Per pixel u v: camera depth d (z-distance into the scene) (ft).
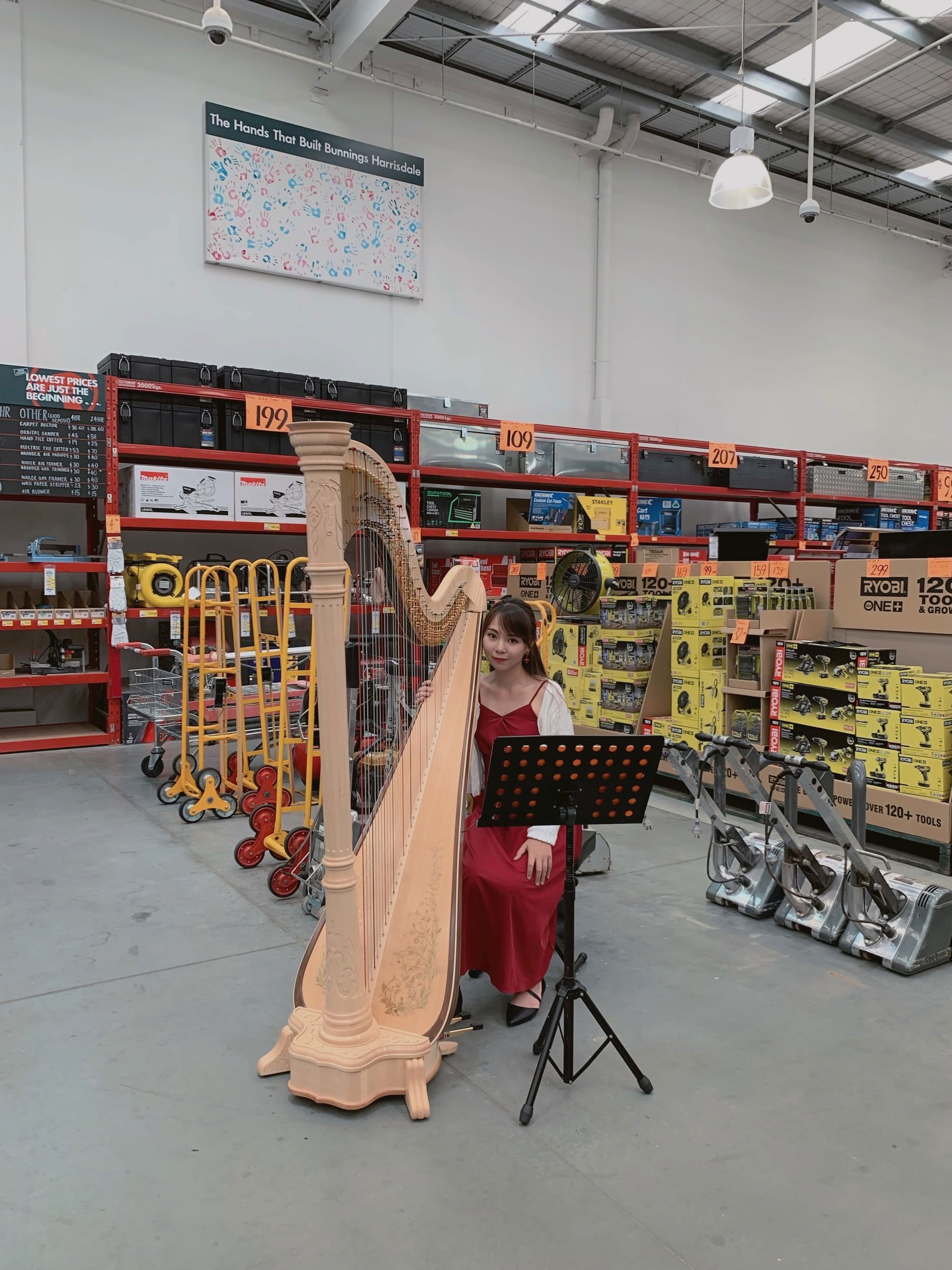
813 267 39.04
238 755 15.84
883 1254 5.43
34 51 22.36
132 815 15.05
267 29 25.63
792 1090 7.21
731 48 28.09
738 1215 5.74
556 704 9.16
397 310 28.50
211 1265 5.27
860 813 9.82
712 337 36.09
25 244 22.31
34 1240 5.48
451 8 25.88
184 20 24.39
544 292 31.71
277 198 25.79
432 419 25.20
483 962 8.30
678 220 34.86
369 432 24.54
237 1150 6.36
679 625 16.75
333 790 6.66
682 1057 7.69
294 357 26.63
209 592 21.54
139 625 24.58
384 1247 5.42
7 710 23.07
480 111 26.91
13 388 19.47
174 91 24.30
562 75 29.63
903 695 13.06
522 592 22.75
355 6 24.07
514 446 26.08
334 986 6.89
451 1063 7.57
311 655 11.87
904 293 42.19
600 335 32.81
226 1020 8.23
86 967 9.30
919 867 12.88
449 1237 5.51
